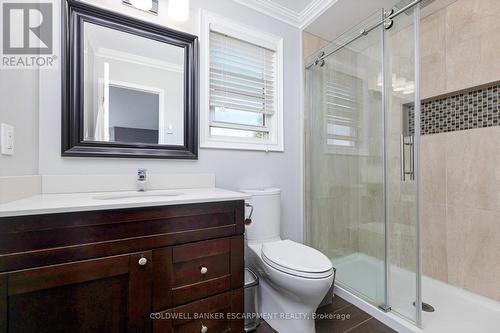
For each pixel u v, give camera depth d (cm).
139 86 137
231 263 107
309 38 210
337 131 193
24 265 69
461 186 167
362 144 175
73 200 91
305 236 206
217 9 164
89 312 78
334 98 193
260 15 185
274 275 120
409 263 140
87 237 78
